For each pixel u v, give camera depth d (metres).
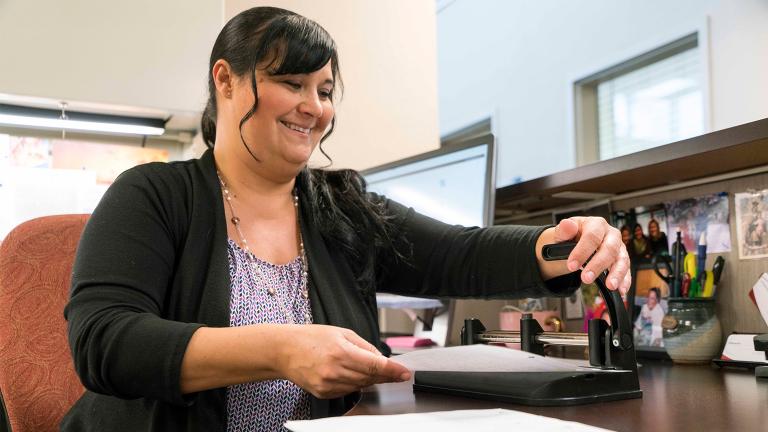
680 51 3.95
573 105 4.57
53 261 0.95
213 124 0.97
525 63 4.96
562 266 0.83
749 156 0.97
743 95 3.49
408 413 0.58
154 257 0.76
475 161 1.33
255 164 0.87
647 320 1.18
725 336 1.07
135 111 1.47
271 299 0.85
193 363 0.63
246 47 0.82
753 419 0.54
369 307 0.94
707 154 0.95
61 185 1.43
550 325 1.34
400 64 1.94
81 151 1.53
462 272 0.94
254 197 0.91
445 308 1.47
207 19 1.45
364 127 1.87
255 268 0.86
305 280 0.89
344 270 0.92
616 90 4.43
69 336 0.69
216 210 0.84
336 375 0.58
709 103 3.67
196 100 1.45
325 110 0.86
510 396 0.64
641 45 4.08
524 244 0.88
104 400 0.76
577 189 1.25
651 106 4.18
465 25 5.61
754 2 3.41
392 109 1.92
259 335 0.62
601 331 0.67
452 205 1.39
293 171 0.88
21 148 1.48
